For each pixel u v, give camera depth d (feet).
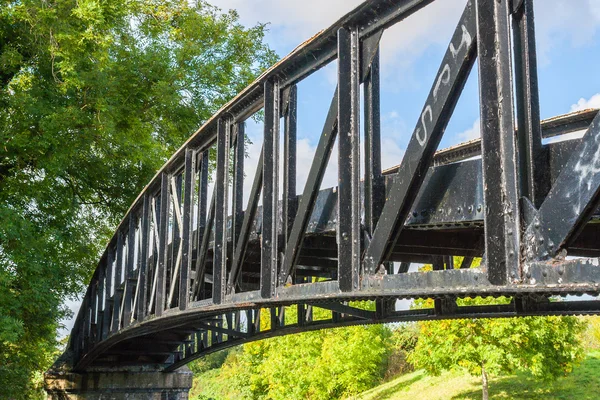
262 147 25.41
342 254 19.10
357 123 19.30
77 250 64.80
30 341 59.67
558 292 12.96
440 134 16.17
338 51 19.99
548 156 14.29
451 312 29.96
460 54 15.24
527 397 90.63
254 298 24.47
